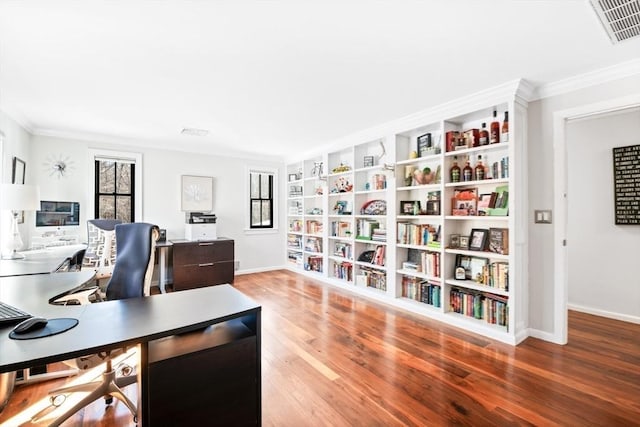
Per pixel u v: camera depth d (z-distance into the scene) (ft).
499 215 9.02
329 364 7.35
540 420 5.33
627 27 5.81
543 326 8.73
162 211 15.57
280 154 18.48
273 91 8.88
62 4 5.04
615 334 9.08
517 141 8.60
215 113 10.81
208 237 15.60
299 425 5.24
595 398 5.95
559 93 8.45
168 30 5.85
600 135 10.86
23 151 11.58
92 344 3.32
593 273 10.98
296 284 15.49
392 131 12.16
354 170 14.11
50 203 12.22
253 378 4.56
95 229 12.00
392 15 5.43
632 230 10.19
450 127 10.60
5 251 9.68
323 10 5.29
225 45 6.40
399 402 5.87
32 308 4.50
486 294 9.77
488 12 5.36
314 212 17.58
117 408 5.79
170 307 4.62
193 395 4.05
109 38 6.10
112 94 9.00
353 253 14.23
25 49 6.48
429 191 11.60
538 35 6.09
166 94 9.02
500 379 6.64
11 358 2.96
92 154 13.74
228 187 17.67
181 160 16.19
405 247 12.15
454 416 5.45
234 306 4.69
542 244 8.75
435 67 7.45
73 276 6.62
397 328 9.62
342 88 8.70
